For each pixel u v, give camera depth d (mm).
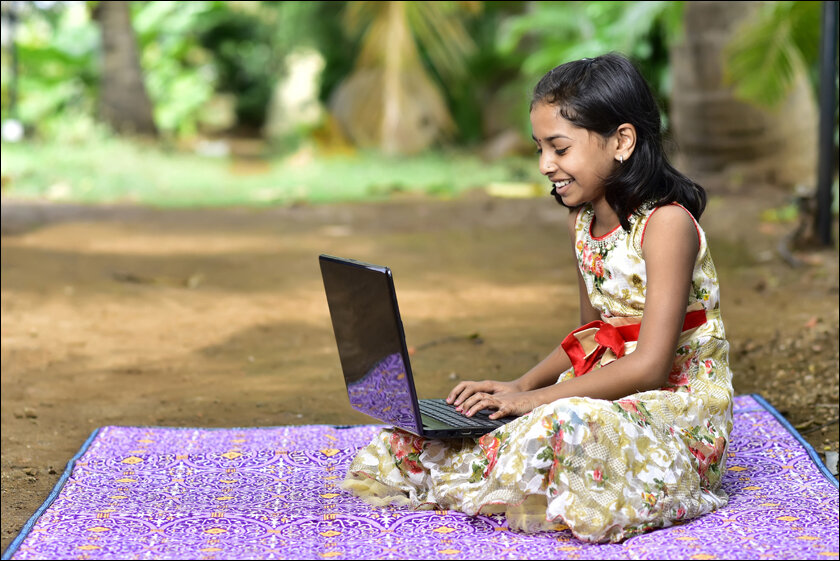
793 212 8594
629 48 9852
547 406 2385
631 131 2521
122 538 2430
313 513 2639
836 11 6906
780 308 5914
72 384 4750
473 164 16281
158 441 3449
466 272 7695
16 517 3082
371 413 2756
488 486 2447
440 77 18891
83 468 3109
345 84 18734
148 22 19656
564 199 2676
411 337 5582
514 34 14898
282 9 20438
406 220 10781
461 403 2672
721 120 10227
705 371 2652
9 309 6281
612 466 2361
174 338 5695
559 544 2344
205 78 24109
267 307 6531
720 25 9977
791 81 7863
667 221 2520
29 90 18828
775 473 2945
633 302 2635
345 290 2609
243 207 12227
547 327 5789
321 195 13242
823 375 4539
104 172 14242
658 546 2275
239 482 2980
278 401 4418
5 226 9703
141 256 8383
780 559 2182
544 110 2562
